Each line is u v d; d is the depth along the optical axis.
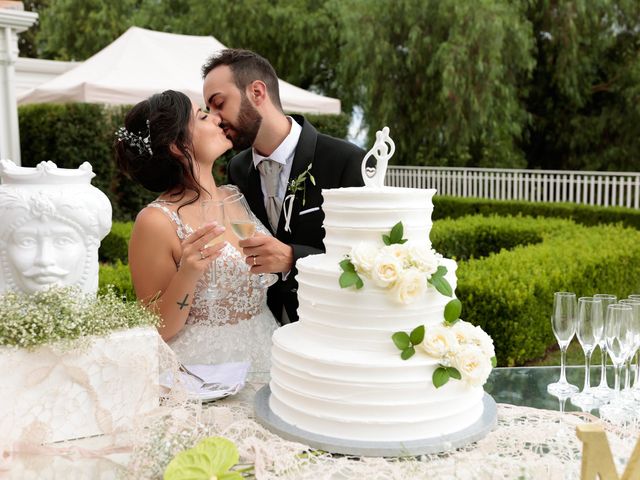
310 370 1.58
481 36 13.88
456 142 14.77
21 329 1.48
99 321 1.58
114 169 10.86
